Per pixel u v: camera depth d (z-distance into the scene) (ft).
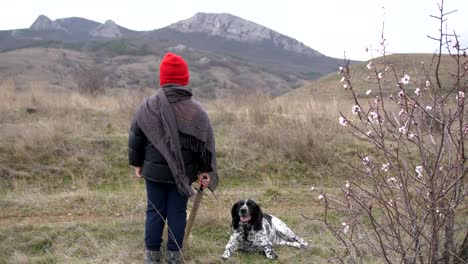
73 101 31.73
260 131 24.03
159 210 11.28
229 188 19.80
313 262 12.44
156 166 10.91
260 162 21.83
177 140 10.69
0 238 13.79
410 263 9.01
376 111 8.79
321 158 21.71
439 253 9.48
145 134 10.79
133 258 12.53
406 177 8.94
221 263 12.55
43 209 16.37
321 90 81.05
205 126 10.98
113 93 40.81
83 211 16.33
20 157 20.39
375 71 8.72
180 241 11.35
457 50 8.13
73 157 20.94
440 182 8.73
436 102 8.41
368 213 9.03
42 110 28.84
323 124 25.76
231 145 22.89
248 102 32.07
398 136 9.09
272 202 17.98
